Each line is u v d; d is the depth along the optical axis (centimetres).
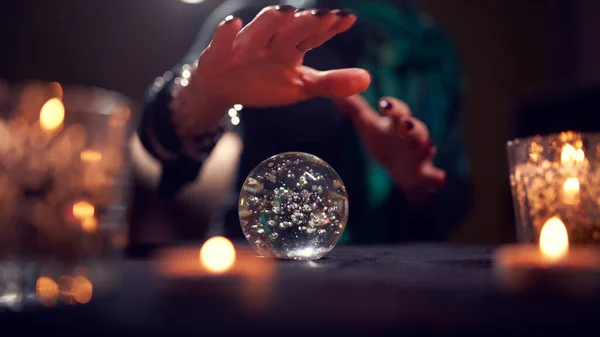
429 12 207
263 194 32
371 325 15
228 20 37
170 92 55
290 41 38
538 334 15
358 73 39
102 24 211
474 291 19
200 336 15
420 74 84
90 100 25
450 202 78
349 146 80
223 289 20
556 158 35
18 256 23
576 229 34
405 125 51
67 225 24
